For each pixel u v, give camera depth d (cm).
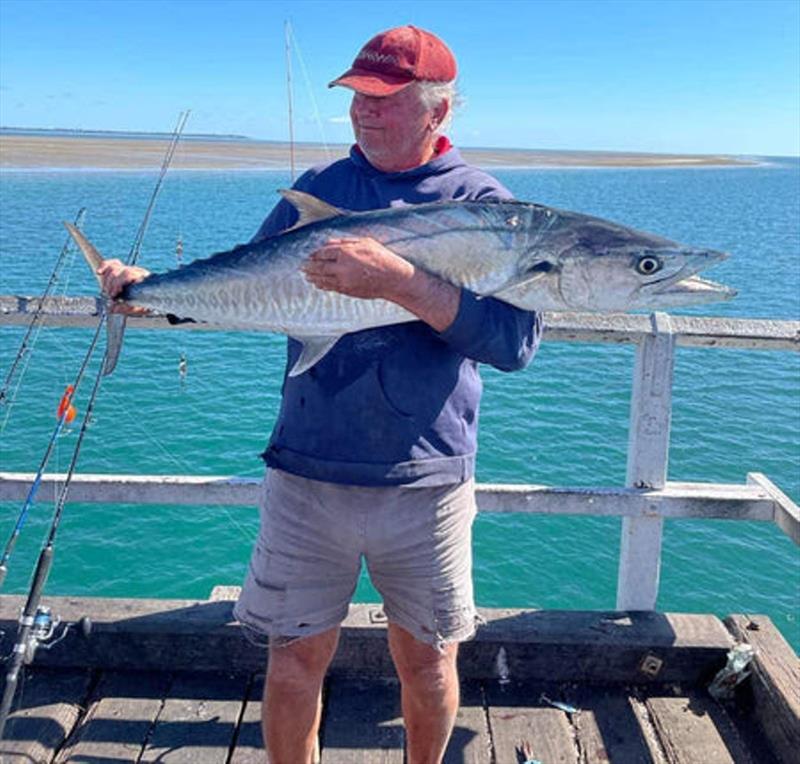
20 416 884
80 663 329
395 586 249
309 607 247
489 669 327
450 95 245
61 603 338
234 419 929
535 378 1168
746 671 314
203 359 1173
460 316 224
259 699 317
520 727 305
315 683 253
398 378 235
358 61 241
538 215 249
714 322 329
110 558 641
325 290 222
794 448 931
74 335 1209
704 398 1106
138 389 1018
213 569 635
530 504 336
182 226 2505
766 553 698
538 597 631
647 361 329
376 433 235
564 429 965
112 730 299
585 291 250
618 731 304
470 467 247
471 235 243
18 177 4497
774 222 4028
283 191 250
